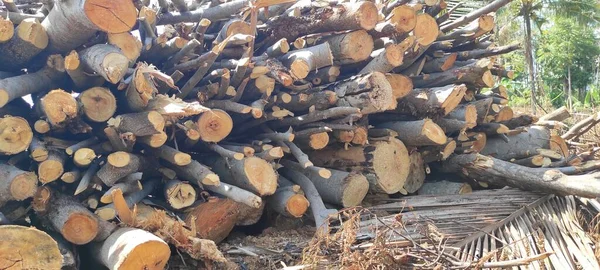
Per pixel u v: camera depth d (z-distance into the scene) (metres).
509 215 4.33
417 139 4.86
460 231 4.01
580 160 5.25
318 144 4.49
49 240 2.86
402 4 4.69
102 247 3.31
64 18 3.26
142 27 4.11
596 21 13.62
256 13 4.09
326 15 4.40
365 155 4.76
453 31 5.87
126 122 3.57
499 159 5.46
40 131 3.56
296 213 4.28
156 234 3.45
